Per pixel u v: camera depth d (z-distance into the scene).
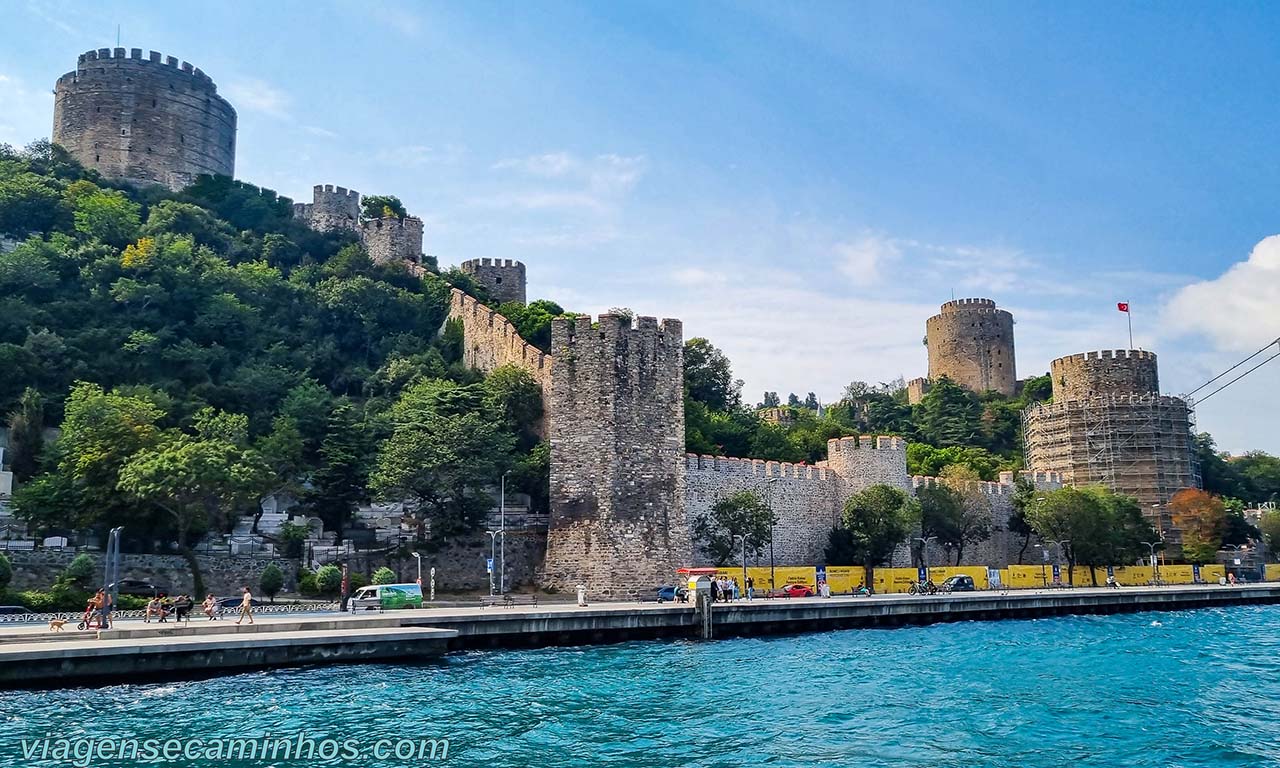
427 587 60.78
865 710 31.50
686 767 24.66
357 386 86.50
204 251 90.31
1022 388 150.62
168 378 74.69
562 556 61.75
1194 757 26.36
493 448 65.88
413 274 106.25
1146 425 107.06
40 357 71.06
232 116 120.88
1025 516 87.38
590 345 64.50
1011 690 35.31
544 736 27.52
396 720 28.89
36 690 32.34
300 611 47.16
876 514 73.06
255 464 56.78
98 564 51.97
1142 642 49.91
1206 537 97.44
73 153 108.69
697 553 69.06
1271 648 47.53
